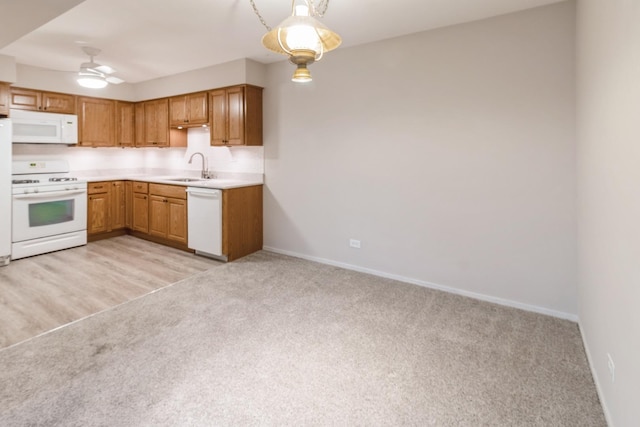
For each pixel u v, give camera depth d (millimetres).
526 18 2746
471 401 1828
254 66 4207
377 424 1666
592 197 2066
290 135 4219
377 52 3484
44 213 4355
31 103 4438
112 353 2223
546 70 2699
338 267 3965
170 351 2256
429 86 3225
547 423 1678
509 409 1771
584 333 2365
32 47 3715
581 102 2369
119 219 5309
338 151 3855
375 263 3732
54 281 3459
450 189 3203
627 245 1398
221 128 4410
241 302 3021
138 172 6008
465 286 3209
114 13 2854
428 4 2666
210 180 4754
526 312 2877
